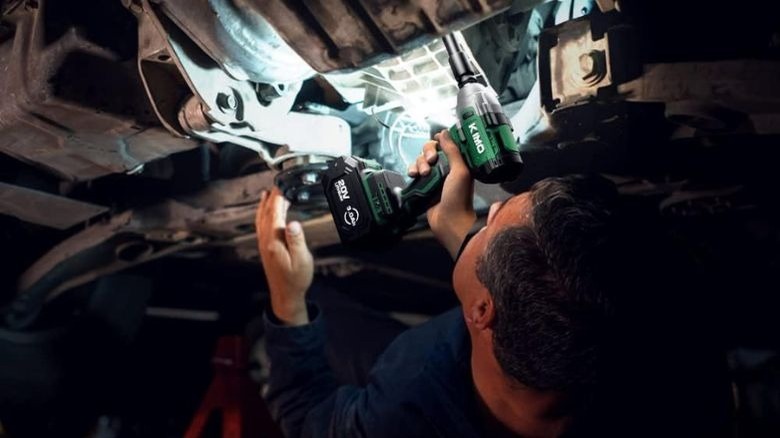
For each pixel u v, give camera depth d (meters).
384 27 0.89
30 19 1.20
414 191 0.99
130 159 1.38
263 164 1.64
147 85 1.09
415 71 1.09
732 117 1.17
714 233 1.74
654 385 0.85
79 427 2.77
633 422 0.87
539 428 0.93
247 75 1.02
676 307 0.84
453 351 1.05
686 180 1.42
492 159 0.88
